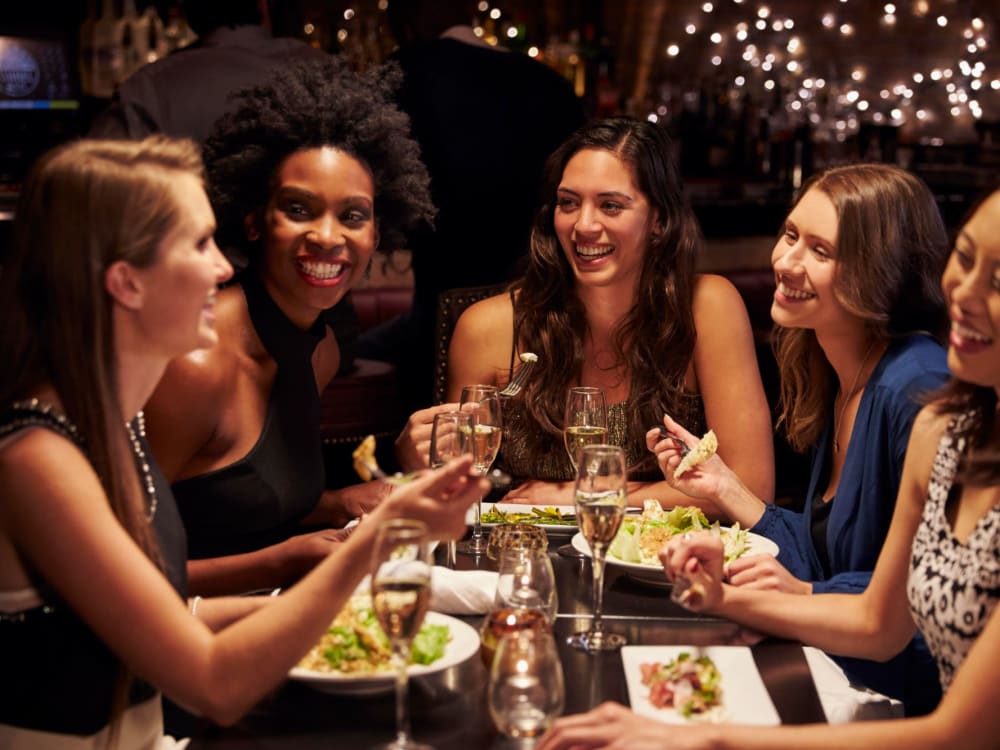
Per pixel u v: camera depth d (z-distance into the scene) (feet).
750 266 16.26
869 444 7.32
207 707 4.98
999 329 5.07
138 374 5.43
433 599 6.13
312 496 7.84
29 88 15.47
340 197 7.45
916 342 7.51
